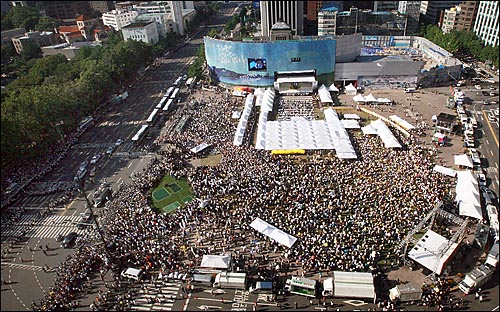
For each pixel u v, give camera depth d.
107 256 68.56
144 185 92.12
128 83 179.12
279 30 158.25
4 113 108.44
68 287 63.25
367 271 62.94
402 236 68.69
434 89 148.62
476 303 56.16
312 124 114.38
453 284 59.78
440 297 56.88
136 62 183.75
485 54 178.38
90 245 72.88
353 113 129.25
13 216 85.12
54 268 69.25
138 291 62.88
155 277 65.31
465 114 120.81
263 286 60.84
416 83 150.50
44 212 85.94
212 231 74.19
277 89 150.62
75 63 186.25
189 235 73.69
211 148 109.25
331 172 89.69
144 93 166.00
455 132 109.06
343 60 157.88
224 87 165.25
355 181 85.00
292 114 131.25
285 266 65.44
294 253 67.38
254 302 59.59
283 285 61.94
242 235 72.56
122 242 72.00
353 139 108.50
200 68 177.00
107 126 132.50
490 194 81.69
